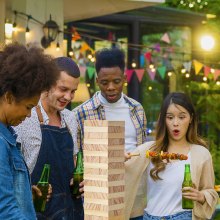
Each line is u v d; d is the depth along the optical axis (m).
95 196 2.60
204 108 9.53
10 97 2.29
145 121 4.29
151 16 9.00
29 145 3.23
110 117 4.17
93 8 7.27
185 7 10.26
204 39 8.63
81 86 8.12
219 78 9.09
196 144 3.76
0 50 2.35
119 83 4.11
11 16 6.49
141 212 3.88
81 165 3.42
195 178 3.61
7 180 2.21
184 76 9.28
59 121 3.51
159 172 3.63
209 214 3.57
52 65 2.37
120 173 2.63
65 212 3.32
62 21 6.62
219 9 9.76
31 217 2.37
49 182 3.27
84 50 7.79
